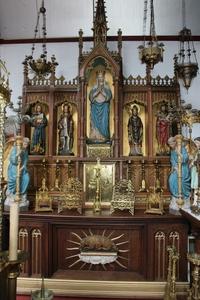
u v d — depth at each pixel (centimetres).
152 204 598
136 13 746
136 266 566
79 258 572
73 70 775
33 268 566
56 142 694
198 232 519
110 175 657
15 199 586
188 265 548
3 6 746
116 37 779
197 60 768
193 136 733
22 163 609
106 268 572
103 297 538
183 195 578
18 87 773
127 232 572
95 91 684
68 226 575
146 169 666
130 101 695
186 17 749
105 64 681
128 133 691
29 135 686
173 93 682
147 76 690
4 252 281
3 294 290
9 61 781
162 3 725
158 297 531
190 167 578
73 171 671
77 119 691
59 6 738
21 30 779
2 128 395
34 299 368
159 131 679
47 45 787
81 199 608
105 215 566
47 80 699
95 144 673
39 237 571
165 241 554
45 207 599
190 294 421
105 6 736
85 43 784
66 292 544
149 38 773
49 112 688
